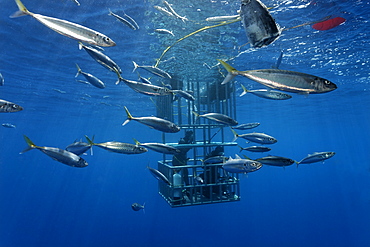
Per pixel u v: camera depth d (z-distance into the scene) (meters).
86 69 15.27
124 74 16.12
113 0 7.95
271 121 47.66
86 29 2.69
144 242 27.53
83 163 4.40
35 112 31.98
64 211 42.91
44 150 4.20
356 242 23.98
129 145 4.90
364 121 48.19
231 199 9.62
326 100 27.42
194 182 9.34
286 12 8.44
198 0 7.66
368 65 15.59
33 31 10.24
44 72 15.94
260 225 29.73
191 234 29.34
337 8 8.24
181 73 14.41
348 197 37.75
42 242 29.00
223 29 9.38
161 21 9.02
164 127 4.66
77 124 45.53
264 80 2.28
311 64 15.00
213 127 11.02
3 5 8.33
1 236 30.73
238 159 5.07
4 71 15.68
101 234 29.95
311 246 23.92
